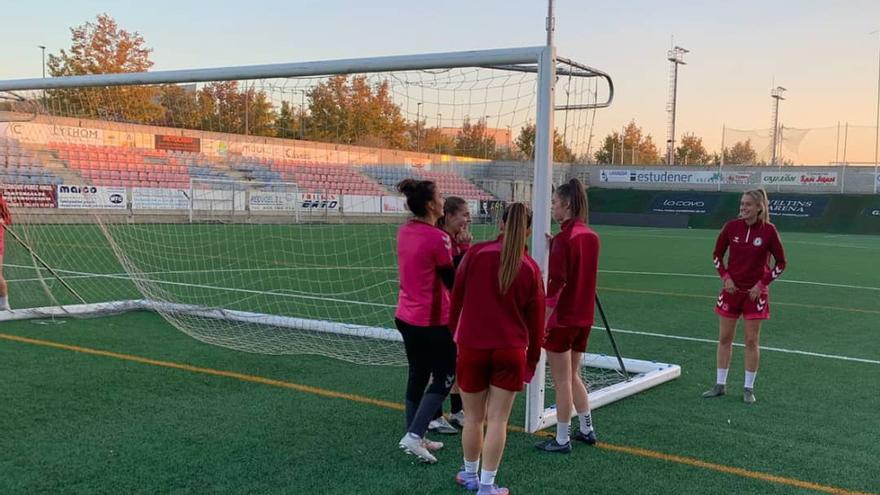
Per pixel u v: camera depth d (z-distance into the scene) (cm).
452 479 386
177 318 826
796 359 701
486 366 355
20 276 1198
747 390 549
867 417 515
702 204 3791
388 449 431
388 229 1805
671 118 5606
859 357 714
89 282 1155
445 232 430
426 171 856
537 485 379
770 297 1141
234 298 1063
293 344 721
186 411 495
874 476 403
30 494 354
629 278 1356
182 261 1523
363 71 574
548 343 421
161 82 716
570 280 414
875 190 3641
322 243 1838
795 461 424
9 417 473
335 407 514
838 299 1126
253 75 645
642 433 471
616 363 645
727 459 425
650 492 373
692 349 745
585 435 446
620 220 3788
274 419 483
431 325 411
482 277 352
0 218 835
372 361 652
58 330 759
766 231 536
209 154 1641
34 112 973
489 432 354
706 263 1658
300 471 392
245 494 359
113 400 517
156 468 391
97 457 405
